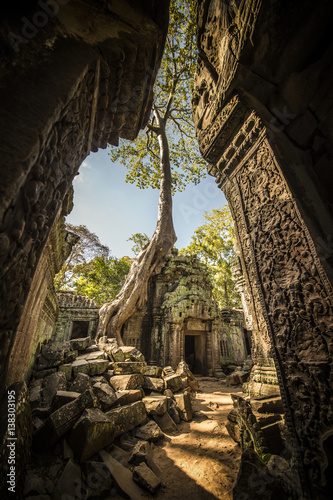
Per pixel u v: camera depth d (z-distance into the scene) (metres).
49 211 1.97
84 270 20.98
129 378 5.64
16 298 1.58
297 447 2.23
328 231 2.26
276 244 2.90
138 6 2.45
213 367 13.53
